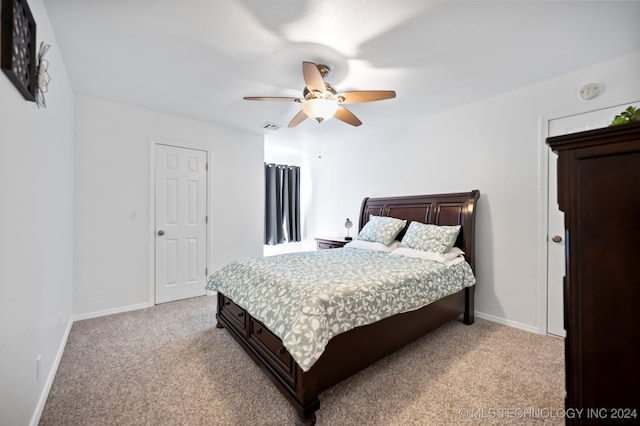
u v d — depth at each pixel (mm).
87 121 2785
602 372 708
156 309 3086
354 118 2543
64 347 2182
